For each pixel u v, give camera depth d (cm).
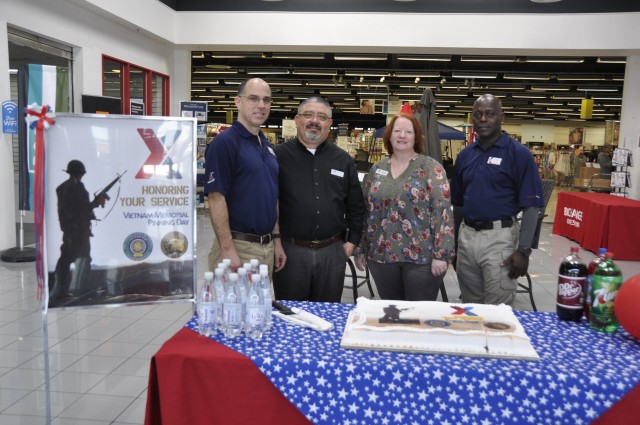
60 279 188
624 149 957
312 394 151
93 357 335
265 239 263
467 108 3206
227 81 2288
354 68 1702
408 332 165
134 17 831
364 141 1373
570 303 190
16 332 378
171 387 157
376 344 162
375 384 150
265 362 153
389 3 903
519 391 146
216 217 249
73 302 190
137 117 191
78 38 748
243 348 163
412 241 271
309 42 927
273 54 1231
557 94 2431
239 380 156
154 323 404
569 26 877
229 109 3359
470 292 291
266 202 259
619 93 2342
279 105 3216
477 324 172
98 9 755
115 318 412
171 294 200
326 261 283
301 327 183
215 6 943
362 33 914
